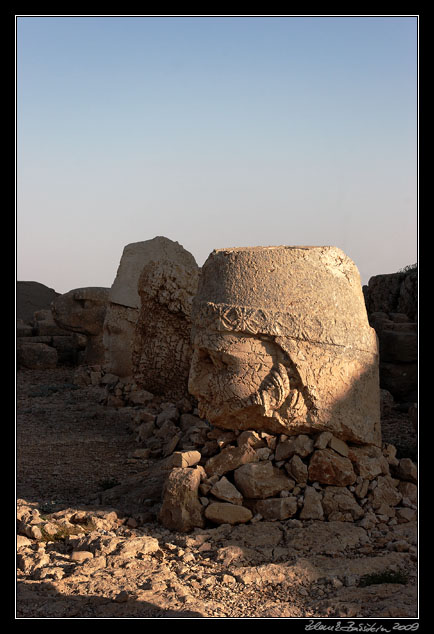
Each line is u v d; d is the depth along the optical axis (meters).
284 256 5.92
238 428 6.07
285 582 4.62
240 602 4.37
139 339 10.73
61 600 4.33
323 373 5.76
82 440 9.45
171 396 10.49
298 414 5.76
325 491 5.71
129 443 9.25
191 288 10.13
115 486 6.92
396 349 10.88
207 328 5.97
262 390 5.74
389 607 4.16
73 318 15.98
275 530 5.41
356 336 5.95
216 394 5.95
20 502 6.41
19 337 18.09
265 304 5.79
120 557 5.01
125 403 11.80
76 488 7.18
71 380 15.36
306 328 5.74
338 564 4.88
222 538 5.40
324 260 5.98
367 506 5.72
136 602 4.27
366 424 5.95
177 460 5.97
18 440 9.45
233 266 6.01
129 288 13.00
